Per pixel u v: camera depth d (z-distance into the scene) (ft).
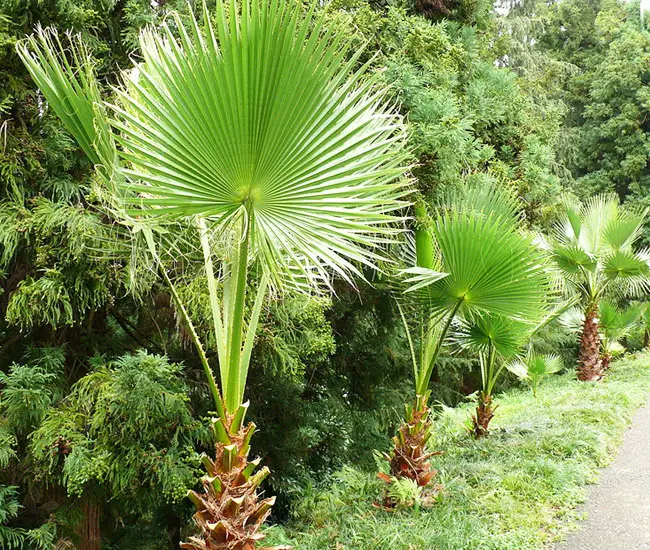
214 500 10.63
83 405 17.62
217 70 8.04
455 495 19.10
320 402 30.19
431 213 22.57
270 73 8.17
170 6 21.33
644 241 76.18
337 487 23.88
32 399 16.97
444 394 45.39
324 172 9.13
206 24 8.14
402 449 19.58
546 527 16.84
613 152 83.82
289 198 9.21
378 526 17.30
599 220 42.63
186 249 15.31
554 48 95.45
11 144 17.31
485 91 34.86
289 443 27.37
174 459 17.54
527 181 35.76
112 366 20.21
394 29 26.48
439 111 23.22
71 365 20.76
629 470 21.42
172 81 8.24
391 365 33.53
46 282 16.57
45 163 18.43
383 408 33.94
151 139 8.49
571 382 42.98
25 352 19.48
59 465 17.26
